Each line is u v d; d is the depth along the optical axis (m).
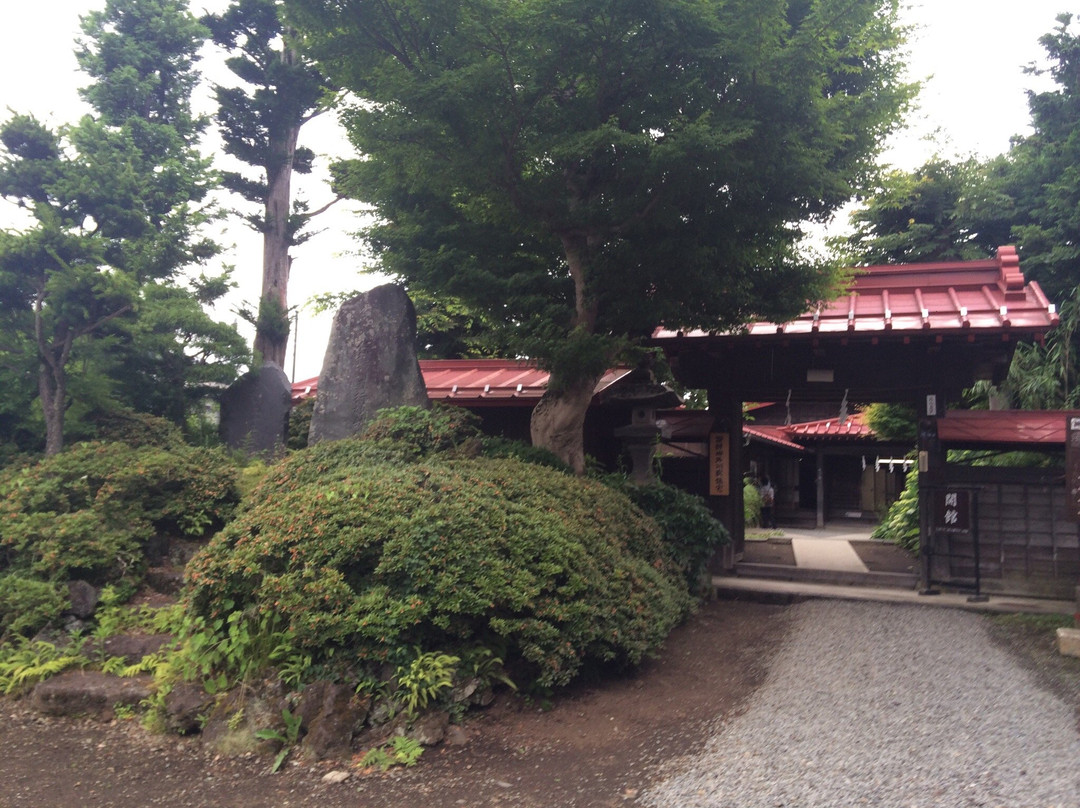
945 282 11.56
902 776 4.65
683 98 8.23
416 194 10.13
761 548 15.00
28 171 11.03
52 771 5.08
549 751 5.19
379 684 5.40
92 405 11.14
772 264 9.81
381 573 5.63
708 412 12.85
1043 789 4.43
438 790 4.65
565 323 9.81
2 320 10.98
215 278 12.52
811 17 8.02
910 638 8.20
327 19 8.61
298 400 13.97
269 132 17.83
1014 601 10.00
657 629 6.86
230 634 5.70
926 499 10.88
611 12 7.66
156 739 5.52
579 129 8.66
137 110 14.52
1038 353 16.02
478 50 8.04
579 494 7.55
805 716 5.79
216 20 16.94
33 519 7.73
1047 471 10.43
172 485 8.75
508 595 5.64
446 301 12.37
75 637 6.86
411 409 8.95
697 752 5.13
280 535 5.84
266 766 5.03
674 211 8.68
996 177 21.34
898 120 9.65
